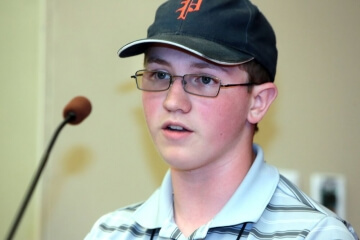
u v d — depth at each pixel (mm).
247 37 4188
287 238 3922
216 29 4133
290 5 6410
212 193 4254
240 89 4141
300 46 6422
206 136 4008
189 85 4051
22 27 6402
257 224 4082
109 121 6320
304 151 6402
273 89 4379
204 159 4043
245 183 4215
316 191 6387
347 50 6457
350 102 6461
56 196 6309
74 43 6332
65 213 6309
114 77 6301
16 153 6375
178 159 4008
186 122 3998
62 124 4211
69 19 6348
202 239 4062
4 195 6387
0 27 6430
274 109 6367
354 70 6457
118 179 6324
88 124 6336
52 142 4125
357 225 6457
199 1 4238
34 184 3793
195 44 3994
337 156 6457
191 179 4270
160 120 4094
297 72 6406
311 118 6426
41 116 6297
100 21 6324
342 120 6457
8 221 6352
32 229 6324
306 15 6449
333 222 4004
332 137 6449
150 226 4414
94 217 6297
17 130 6387
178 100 3984
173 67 4090
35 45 6371
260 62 4254
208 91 4031
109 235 4598
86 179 6332
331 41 6453
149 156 6340
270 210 4180
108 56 6301
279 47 6352
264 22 4434
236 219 4070
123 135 6328
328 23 6453
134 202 6309
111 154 6332
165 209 4438
